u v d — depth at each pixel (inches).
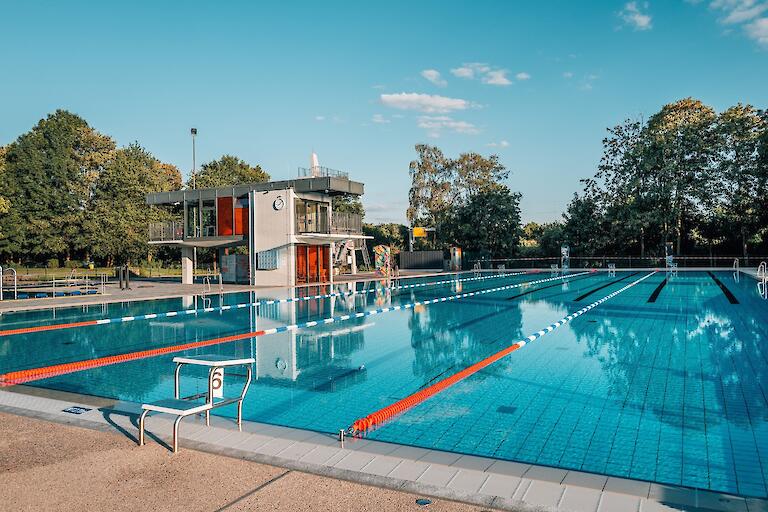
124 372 331.6
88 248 1811.0
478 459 172.4
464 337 456.8
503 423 225.6
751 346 392.5
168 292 878.4
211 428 200.1
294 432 201.2
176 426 176.7
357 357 377.1
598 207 1742.1
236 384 300.2
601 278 1224.8
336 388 291.3
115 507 137.3
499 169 2266.2
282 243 1034.7
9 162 1863.9
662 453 189.3
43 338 464.1
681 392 271.3
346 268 1514.5
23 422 209.0
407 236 2268.7
